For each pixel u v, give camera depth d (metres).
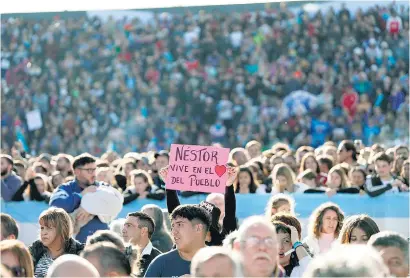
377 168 18.06
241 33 42.09
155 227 12.31
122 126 41.12
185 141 40.44
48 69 42.69
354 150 20.72
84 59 42.91
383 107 38.66
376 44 40.44
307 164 19.47
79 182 13.94
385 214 17.73
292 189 17.64
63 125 41.19
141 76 42.31
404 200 17.72
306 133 38.72
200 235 9.29
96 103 41.88
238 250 7.55
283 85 40.47
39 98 41.94
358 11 41.03
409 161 19.09
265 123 39.59
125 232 10.93
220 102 40.72
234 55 41.84
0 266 6.76
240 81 41.19
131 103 41.72
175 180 11.49
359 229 9.34
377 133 38.03
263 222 7.27
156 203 17.47
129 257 8.82
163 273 9.30
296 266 10.25
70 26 43.72
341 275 5.25
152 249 11.02
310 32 41.22
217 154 11.34
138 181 17.53
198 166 11.38
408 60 40.06
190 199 17.66
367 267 5.28
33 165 21.64
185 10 43.00
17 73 42.62
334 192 17.69
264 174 19.38
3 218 10.50
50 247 10.47
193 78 41.75
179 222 9.28
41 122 41.22
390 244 7.30
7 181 18.16
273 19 41.91
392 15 40.69
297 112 39.25
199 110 40.97
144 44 43.12
